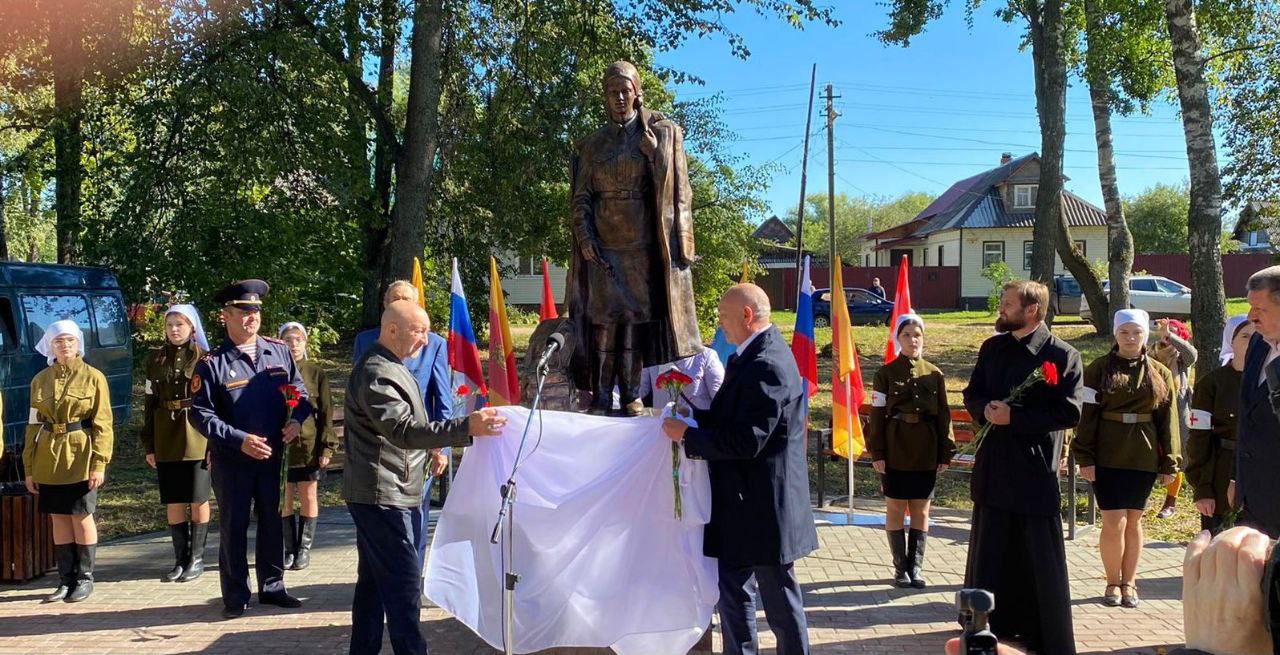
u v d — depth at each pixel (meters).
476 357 7.02
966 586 4.66
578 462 4.08
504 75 15.61
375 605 4.30
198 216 12.69
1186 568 2.15
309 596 5.70
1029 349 4.41
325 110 13.06
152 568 6.41
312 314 14.12
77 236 13.34
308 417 5.62
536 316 29.98
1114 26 16.70
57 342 5.66
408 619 4.07
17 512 6.02
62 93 13.16
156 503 8.76
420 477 4.23
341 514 8.20
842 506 8.27
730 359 3.99
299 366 6.47
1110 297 17.00
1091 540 6.97
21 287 9.93
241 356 5.41
